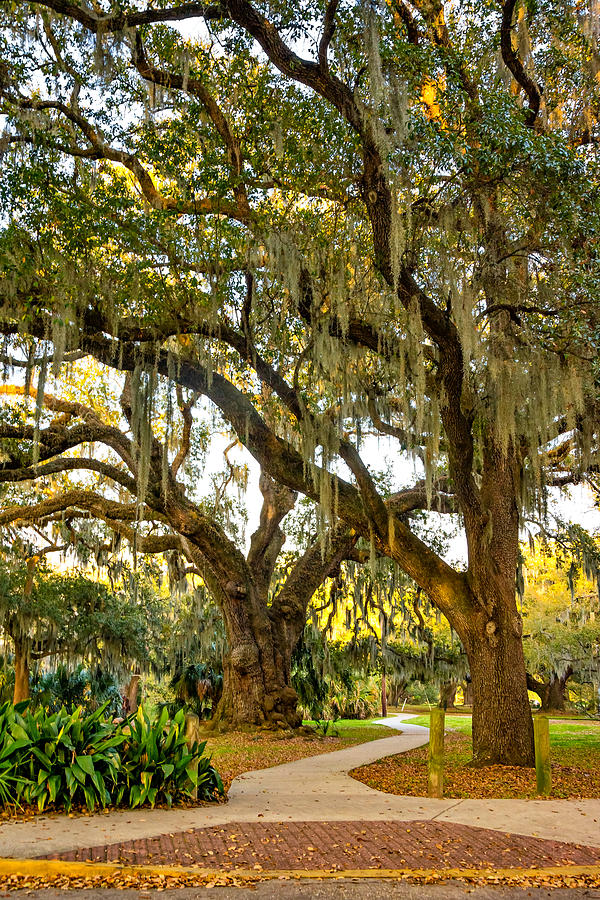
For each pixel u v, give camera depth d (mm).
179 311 12727
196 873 5148
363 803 8055
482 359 11672
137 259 12461
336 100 10117
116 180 12195
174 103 12195
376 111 9508
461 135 10602
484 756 11367
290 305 13320
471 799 8469
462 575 12430
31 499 22078
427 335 11820
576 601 33938
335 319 12320
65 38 11414
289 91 11648
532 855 5945
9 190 11242
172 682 28031
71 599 26797
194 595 24297
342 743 16859
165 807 7340
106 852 5492
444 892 5012
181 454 18391
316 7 10242
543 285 11602
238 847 5828
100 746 7309
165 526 22875
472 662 11867
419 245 11219
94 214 11484
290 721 18797
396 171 9953
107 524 20922
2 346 13227
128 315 13234
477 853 5938
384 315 12273
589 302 11062
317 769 11641
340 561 21312
